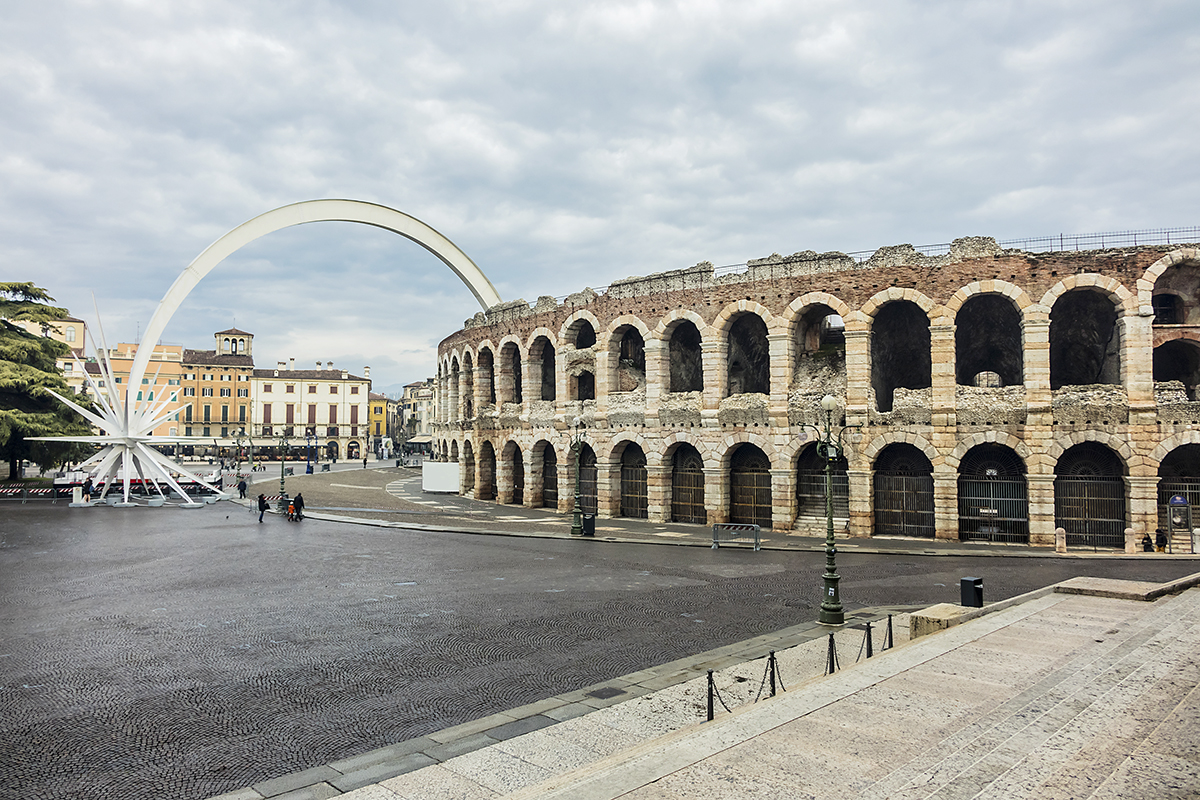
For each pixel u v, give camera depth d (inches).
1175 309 1546.5
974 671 557.0
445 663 692.1
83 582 1080.8
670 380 1959.9
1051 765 366.9
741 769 381.7
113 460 2326.5
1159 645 596.4
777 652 706.8
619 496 1996.8
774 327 1699.1
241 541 1521.9
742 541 1523.1
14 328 2714.1
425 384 6702.8
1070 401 1459.2
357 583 1082.7
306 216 2984.7
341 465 4530.0
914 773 365.1
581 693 600.7
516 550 1421.0
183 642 764.6
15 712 566.6
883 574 1156.5
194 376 5413.4
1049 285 1477.6
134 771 462.3
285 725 540.4
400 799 406.6
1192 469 1537.9
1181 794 328.5
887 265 1588.3
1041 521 1460.4
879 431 1583.4
